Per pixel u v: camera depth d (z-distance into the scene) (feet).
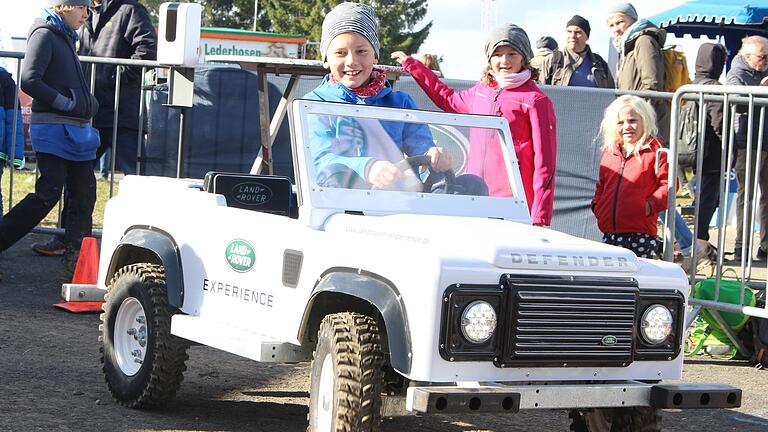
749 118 26.91
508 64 22.89
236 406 20.40
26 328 26.23
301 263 16.43
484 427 19.97
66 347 24.59
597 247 15.71
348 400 14.78
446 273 14.15
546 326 14.71
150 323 19.22
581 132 35.68
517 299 14.47
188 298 19.08
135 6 37.22
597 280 15.14
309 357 16.81
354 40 19.47
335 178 17.43
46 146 30.73
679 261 31.60
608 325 15.15
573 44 39.47
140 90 36.73
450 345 14.14
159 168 37.42
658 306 15.64
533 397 14.40
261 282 17.33
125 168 37.06
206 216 18.85
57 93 30.37
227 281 18.15
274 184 20.48
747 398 23.29
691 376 25.21
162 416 19.27
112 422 18.58
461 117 19.07
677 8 52.90
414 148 18.43
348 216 16.80
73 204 31.78
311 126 17.75
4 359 23.00
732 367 26.58
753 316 26.63
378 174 17.79
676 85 36.47
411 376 14.23
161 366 19.13
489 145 19.11
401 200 17.80
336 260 15.69
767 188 37.17
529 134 22.72
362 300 15.99
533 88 22.89
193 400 20.70
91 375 22.20
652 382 15.98
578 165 35.86
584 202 36.04
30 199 31.01
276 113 33.65
